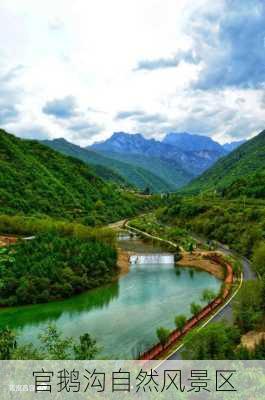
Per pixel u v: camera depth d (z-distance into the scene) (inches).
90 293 4119.1
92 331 2984.7
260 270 4077.3
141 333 2903.5
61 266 4200.3
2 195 7313.0
